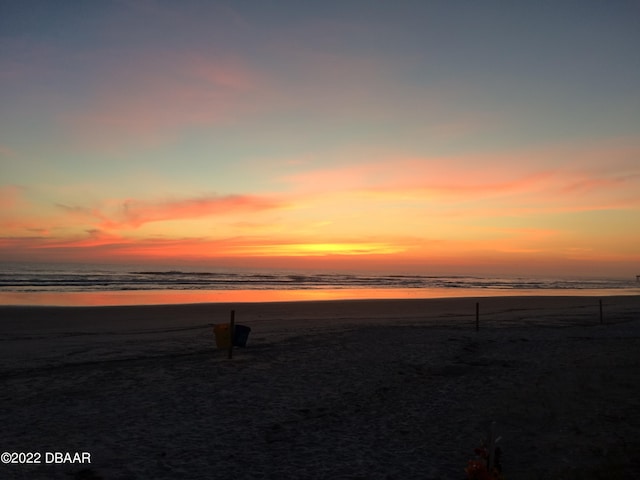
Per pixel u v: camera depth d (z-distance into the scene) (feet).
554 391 35.37
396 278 357.20
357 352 51.70
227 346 48.62
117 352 49.80
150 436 25.14
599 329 75.82
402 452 23.44
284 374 40.68
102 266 443.73
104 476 20.01
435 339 61.72
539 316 96.53
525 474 20.45
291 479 20.02
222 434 25.75
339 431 26.58
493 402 32.81
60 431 25.59
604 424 27.71
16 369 40.75
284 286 212.23
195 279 248.52
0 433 25.08
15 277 217.15
